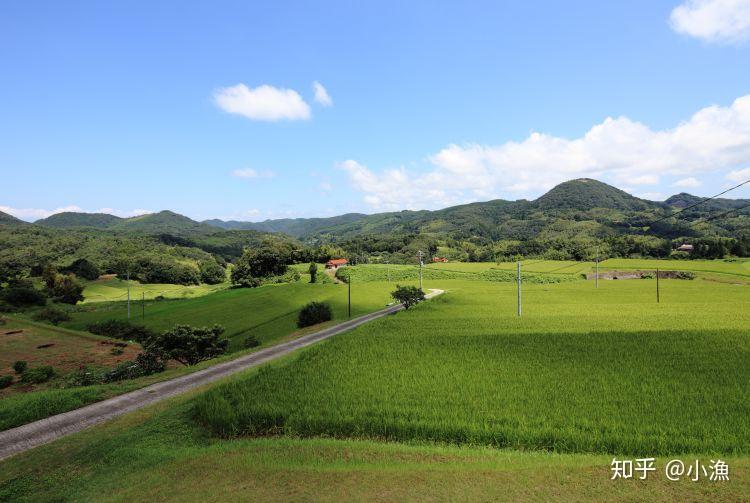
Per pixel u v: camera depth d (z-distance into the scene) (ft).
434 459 46.44
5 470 52.19
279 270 434.71
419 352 96.63
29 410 74.43
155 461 50.08
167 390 88.07
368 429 58.44
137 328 212.02
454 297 222.48
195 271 476.95
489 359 89.04
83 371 121.80
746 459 43.45
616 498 35.55
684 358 85.15
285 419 61.77
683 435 52.37
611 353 90.43
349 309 231.71
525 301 208.44
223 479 42.88
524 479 39.19
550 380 74.59
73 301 313.73
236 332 205.16
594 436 51.78
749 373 75.31
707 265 322.96
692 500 35.04
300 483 40.73
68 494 44.27
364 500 36.58
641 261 343.87
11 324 181.78
